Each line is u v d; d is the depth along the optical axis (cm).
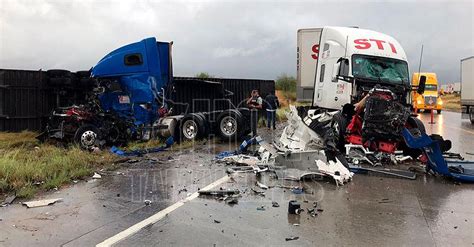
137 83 1301
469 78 2492
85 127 1174
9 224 524
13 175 716
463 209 614
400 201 655
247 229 513
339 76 1289
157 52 1326
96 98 1292
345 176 792
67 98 1420
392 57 1307
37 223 528
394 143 1012
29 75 1470
